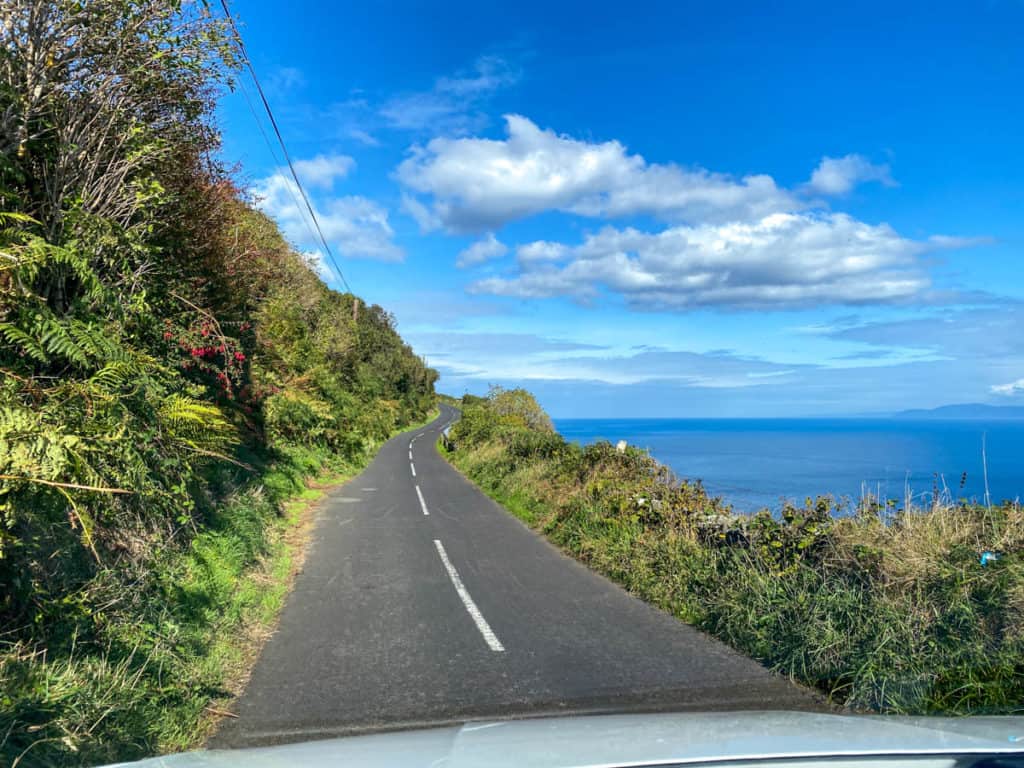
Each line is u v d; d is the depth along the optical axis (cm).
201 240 907
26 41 539
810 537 660
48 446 380
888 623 493
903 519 635
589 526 1024
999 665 449
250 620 634
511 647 571
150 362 614
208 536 747
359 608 693
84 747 332
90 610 439
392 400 5631
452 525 1236
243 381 1299
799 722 259
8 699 304
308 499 1507
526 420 3500
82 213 560
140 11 581
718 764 197
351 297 5241
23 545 401
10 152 538
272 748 254
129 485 468
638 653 557
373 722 419
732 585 653
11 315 499
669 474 1205
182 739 392
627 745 223
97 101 601
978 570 516
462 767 205
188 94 718
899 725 251
